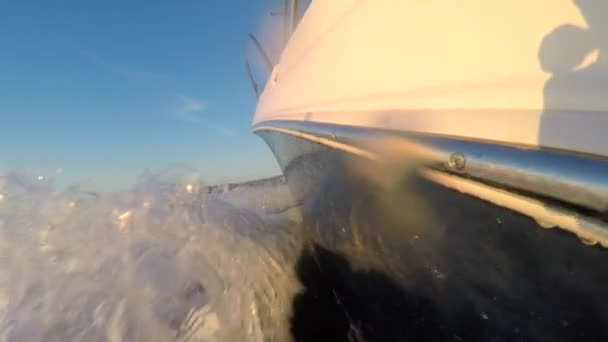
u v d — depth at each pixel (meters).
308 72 3.54
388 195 1.93
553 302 1.26
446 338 1.93
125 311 2.94
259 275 3.51
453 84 1.75
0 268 3.35
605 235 1.02
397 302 2.25
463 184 1.44
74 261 3.51
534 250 1.25
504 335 1.54
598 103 1.20
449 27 1.94
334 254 3.16
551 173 1.15
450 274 1.71
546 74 1.40
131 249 3.74
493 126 1.42
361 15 2.83
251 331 2.90
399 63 2.20
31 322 2.82
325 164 2.65
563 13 1.45
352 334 2.86
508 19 1.64
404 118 1.88
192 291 3.19
